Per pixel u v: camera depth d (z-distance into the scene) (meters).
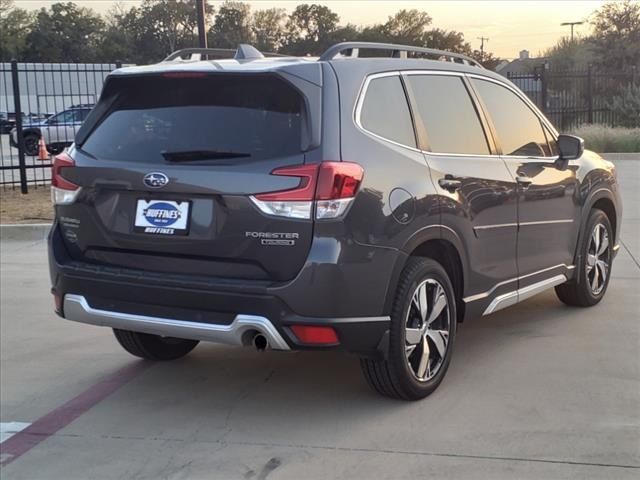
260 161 4.04
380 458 3.94
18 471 3.96
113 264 4.43
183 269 4.21
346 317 4.02
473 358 5.40
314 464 3.90
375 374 4.46
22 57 90.19
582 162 6.41
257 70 4.17
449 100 5.14
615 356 5.38
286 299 3.93
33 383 5.21
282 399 4.79
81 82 28.30
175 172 4.16
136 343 5.32
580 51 28.41
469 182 4.90
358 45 4.63
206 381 5.16
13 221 11.59
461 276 4.91
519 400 4.62
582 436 4.12
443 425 4.30
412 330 4.47
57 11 91.69
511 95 5.86
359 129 4.23
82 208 4.50
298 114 4.11
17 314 6.95
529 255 5.60
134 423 4.51
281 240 3.95
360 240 4.04
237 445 4.16
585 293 6.52
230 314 4.05
